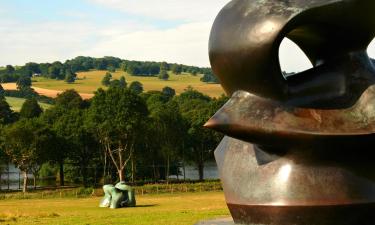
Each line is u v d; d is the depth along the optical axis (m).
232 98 9.23
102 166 75.94
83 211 33.44
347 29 9.08
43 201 46.97
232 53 8.94
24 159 65.06
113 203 36.84
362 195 8.88
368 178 9.00
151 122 69.12
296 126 8.70
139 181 70.94
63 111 84.06
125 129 64.81
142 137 68.38
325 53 9.55
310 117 8.81
